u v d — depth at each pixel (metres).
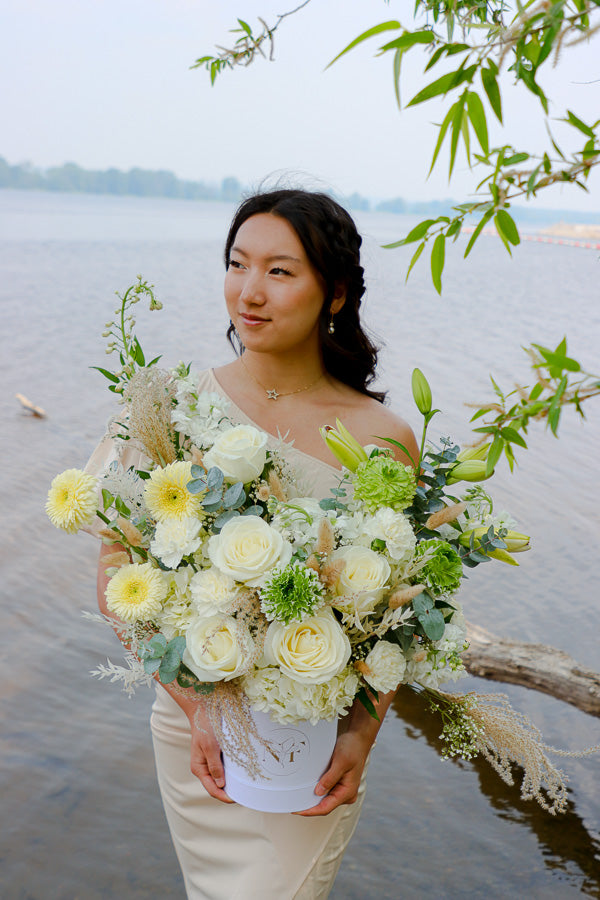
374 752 3.35
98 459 1.91
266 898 1.71
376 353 2.08
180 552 1.40
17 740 3.24
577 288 22.14
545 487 6.26
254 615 1.40
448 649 1.49
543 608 4.52
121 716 3.46
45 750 3.21
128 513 1.50
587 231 62.81
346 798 1.68
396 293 17.20
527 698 3.69
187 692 1.48
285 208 1.77
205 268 20.70
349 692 1.46
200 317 12.48
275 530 1.40
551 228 63.91
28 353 9.46
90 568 4.64
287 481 1.56
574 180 0.88
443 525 1.61
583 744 3.41
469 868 2.77
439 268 0.97
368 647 1.50
